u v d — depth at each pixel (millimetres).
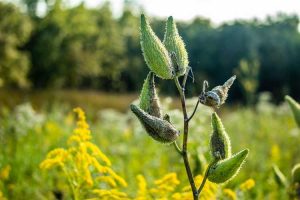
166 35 2854
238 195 4645
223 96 2699
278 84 54688
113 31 64188
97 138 8961
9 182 5699
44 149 7004
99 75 61969
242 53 56281
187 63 2799
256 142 9859
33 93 45469
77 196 4074
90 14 62250
